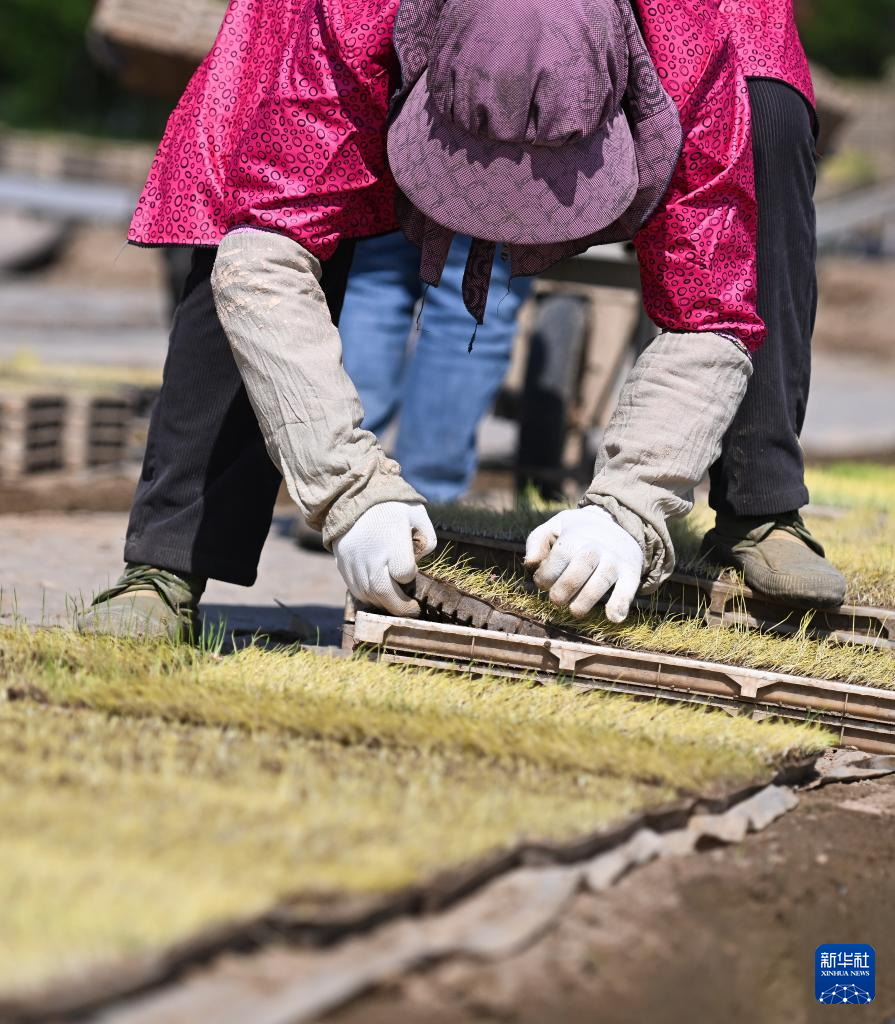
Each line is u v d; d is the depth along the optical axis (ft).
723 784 11.96
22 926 7.56
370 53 13.55
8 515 30.60
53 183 136.87
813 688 14.57
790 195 15.34
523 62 12.39
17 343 84.69
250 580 16.12
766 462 15.90
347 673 14.14
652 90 13.33
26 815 9.10
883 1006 10.60
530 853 9.66
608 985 8.98
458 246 25.36
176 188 14.62
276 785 10.40
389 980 8.39
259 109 14.03
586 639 14.89
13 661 13.65
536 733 12.64
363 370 24.59
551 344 33.04
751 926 10.43
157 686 12.91
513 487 38.11
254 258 13.82
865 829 12.64
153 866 8.48
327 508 13.84
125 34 44.39
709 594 15.98
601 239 14.12
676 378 14.08
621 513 13.76
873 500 27.94
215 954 8.01
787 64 15.35
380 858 8.97
